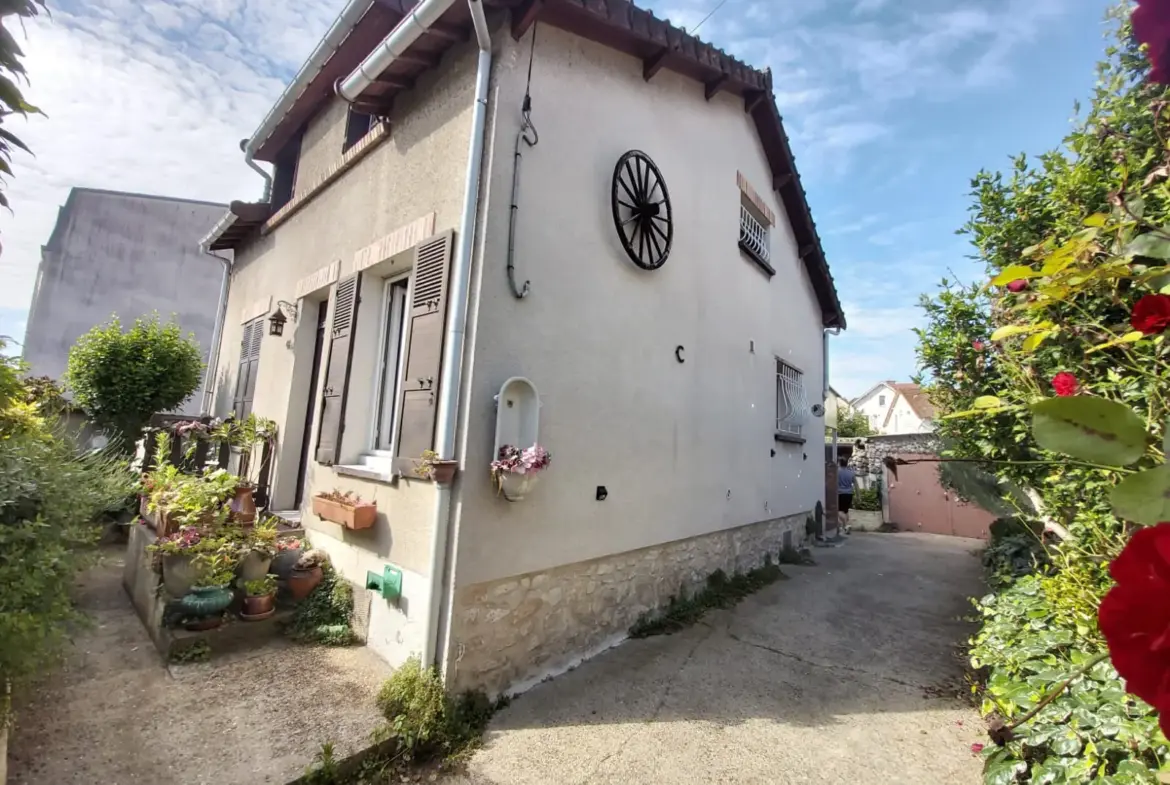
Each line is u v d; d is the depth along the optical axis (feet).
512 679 11.12
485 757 8.99
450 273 11.51
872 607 17.95
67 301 45.88
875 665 12.91
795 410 27.91
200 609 11.32
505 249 11.42
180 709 9.31
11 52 4.52
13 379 10.48
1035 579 10.23
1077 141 9.28
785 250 27.55
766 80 21.49
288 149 23.62
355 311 14.83
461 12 11.65
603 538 13.51
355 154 16.06
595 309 13.57
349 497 13.35
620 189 14.65
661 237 16.24
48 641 7.73
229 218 23.49
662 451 15.92
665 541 15.88
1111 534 7.12
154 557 12.60
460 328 10.99
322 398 15.62
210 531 12.42
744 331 21.62
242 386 23.20
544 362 12.12
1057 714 6.89
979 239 11.44
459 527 10.30
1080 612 7.48
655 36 14.57
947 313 11.94
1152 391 5.53
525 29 11.83
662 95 16.80
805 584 21.04
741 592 18.93
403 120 14.19
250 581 12.51
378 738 8.70
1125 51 8.74
